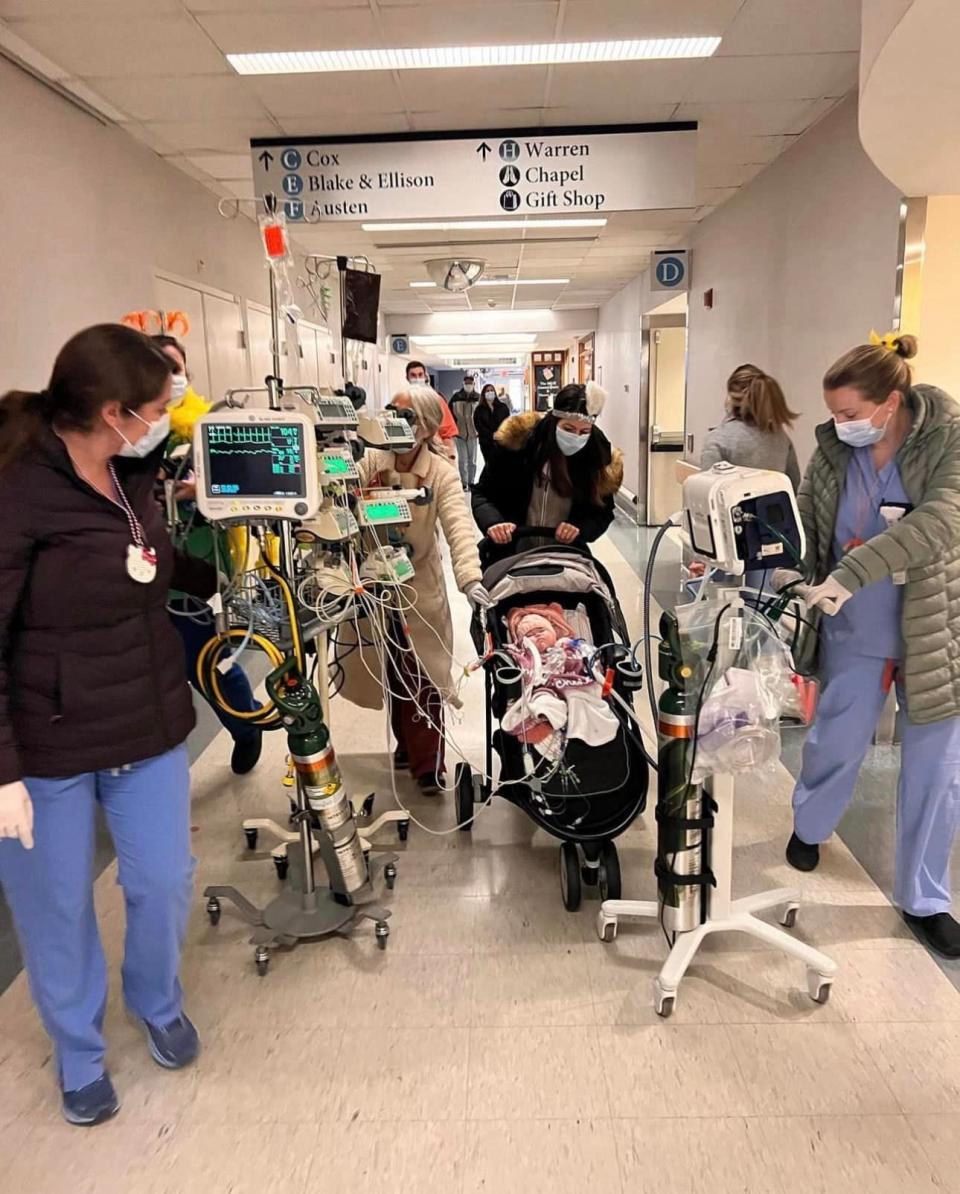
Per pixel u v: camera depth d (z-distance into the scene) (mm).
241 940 2373
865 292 4000
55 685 1562
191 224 5539
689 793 2059
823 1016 2031
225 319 6113
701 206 6664
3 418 1487
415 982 2184
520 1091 1831
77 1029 1735
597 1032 1995
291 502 1937
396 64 3732
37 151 3701
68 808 1623
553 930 2385
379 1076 1881
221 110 4230
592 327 14484
